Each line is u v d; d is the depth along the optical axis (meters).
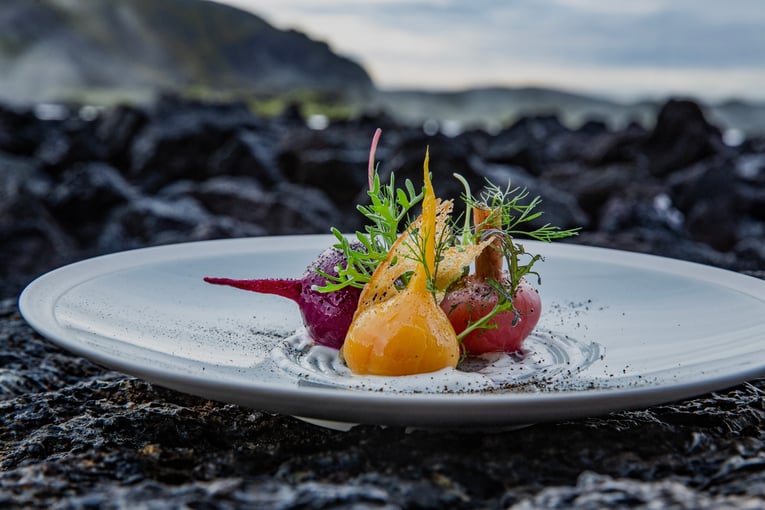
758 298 1.38
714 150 6.53
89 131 8.02
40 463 1.12
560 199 4.59
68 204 5.07
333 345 1.34
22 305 1.21
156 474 1.06
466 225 1.33
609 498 0.89
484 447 1.06
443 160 4.39
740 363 1.16
